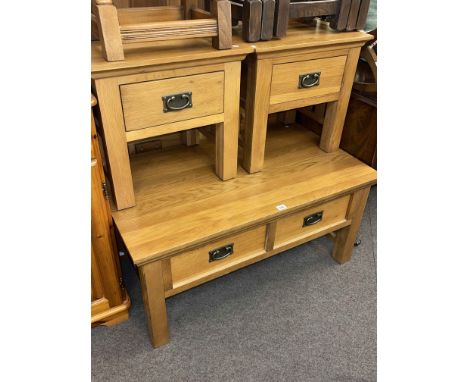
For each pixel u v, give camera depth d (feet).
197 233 3.15
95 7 2.62
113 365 3.54
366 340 3.86
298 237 4.00
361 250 5.05
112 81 2.77
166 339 3.73
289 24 4.22
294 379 3.50
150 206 3.47
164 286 3.30
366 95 4.98
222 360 3.62
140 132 3.11
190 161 4.24
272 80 3.54
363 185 3.97
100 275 3.52
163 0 3.81
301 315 4.10
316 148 4.61
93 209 3.05
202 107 3.27
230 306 4.18
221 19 2.97
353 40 3.68
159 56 2.87
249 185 3.84
